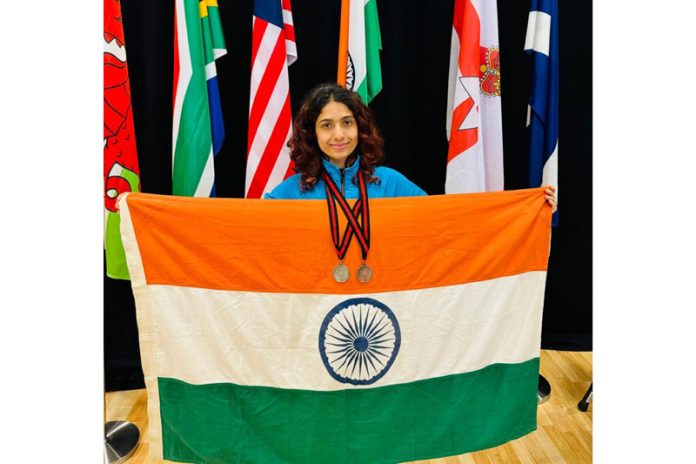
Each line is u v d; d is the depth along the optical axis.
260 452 2.06
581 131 2.95
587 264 3.09
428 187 2.94
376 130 2.16
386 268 2.04
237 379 2.03
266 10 2.44
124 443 2.42
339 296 2.03
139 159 2.78
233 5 2.70
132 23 2.69
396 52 2.73
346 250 2.01
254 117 2.47
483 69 2.57
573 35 2.87
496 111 2.60
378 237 2.03
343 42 2.44
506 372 2.13
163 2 2.62
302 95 2.81
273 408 2.05
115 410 2.67
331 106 2.04
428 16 2.78
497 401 2.14
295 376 2.04
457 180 2.55
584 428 2.54
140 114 2.76
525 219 2.10
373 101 2.79
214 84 2.52
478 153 2.54
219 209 1.99
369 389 2.06
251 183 2.49
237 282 2.01
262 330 2.03
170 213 1.98
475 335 2.10
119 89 2.44
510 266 2.11
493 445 2.13
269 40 2.45
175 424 2.04
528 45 2.60
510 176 2.97
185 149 2.45
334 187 2.05
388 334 2.06
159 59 2.65
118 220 2.48
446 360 2.09
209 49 2.49
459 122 2.52
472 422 2.12
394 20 2.70
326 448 2.06
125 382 2.85
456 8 2.61
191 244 1.99
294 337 2.03
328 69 2.77
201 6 2.47
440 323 2.08
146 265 1.98
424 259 2.05
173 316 2.00
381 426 2.07
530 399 2.16
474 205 2.06
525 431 2.17
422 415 2.09
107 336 2.86
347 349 2.04
